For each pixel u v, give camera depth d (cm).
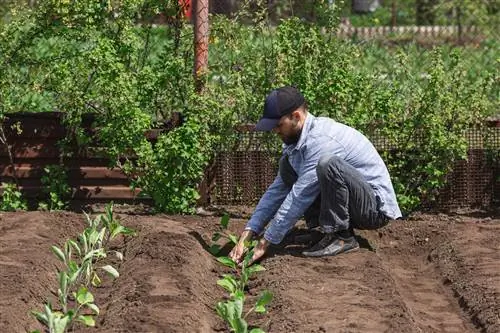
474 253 886
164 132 1030
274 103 812
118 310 707
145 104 1019
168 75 1012
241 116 1030
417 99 1023
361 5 2177
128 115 988
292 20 1031
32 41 1045
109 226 827
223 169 1049
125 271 805
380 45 1767
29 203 1050
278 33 1035
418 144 1031
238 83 1021
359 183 828
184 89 1022
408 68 1123
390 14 2130
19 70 1035
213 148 1041
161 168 1001
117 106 987
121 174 1041
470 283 809
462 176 1059
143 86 1012
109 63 980
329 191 826
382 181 849
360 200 835
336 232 852
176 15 1031
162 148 996
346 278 798
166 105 1031
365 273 809
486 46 1678
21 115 1031
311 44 1020
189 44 1035
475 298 776
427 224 984
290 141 830
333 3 1049
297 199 823
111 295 767
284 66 1020
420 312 779
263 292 741
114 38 1022
